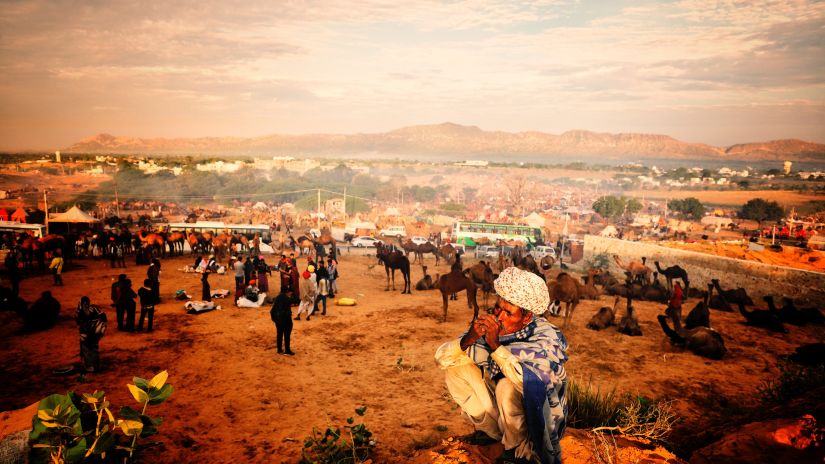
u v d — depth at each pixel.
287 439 7.95
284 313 13.34
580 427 6.25
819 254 32.31
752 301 22.44
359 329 16.61
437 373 11.96
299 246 46.28
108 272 28.75
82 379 10.98
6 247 31.42
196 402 9.84
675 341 14.57
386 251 37.03
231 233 47.19
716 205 156.50
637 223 103.81
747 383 11.21
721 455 3.01
